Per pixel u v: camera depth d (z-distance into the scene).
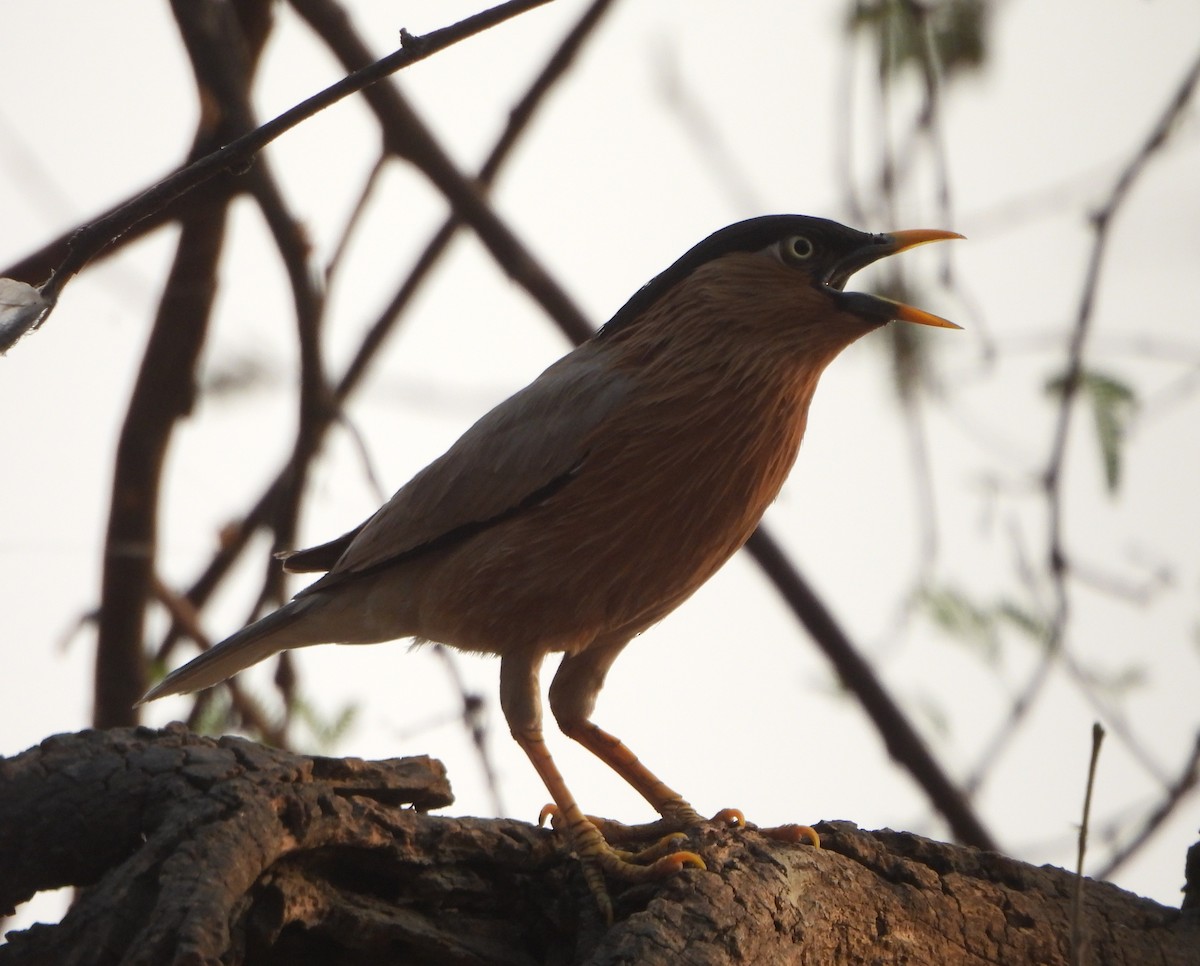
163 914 6.49
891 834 7.94
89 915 6.70
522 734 9.52
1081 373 11.09
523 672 9.66
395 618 10.31
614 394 9.60
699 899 7.01
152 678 13.08
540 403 9.79
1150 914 8.14
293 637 10.78
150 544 12.87
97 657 13.06
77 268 7.36
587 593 9.60
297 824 7.00
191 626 13.32
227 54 11.45
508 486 9.66
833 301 9.79
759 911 7.05
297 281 11.71
